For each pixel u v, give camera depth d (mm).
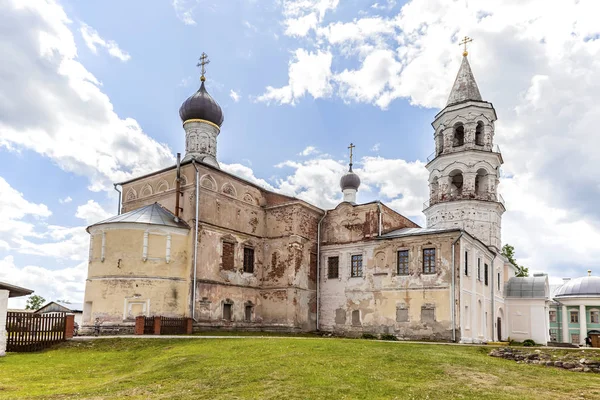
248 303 37625
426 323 33688
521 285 45312
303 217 39812
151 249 32156
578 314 63062
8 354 22719
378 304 36531
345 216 40312
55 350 23922
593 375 17391
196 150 43031
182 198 34938
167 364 17922
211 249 34938
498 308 42562
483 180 41844
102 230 32469
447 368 16766
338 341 23500
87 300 32062
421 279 34594
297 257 38469
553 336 64438
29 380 16594
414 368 16578
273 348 20188
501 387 14289
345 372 15500
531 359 20078
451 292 33000
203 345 22250
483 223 40344
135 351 22844
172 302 32031
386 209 39625
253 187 40000
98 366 19844
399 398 12523
